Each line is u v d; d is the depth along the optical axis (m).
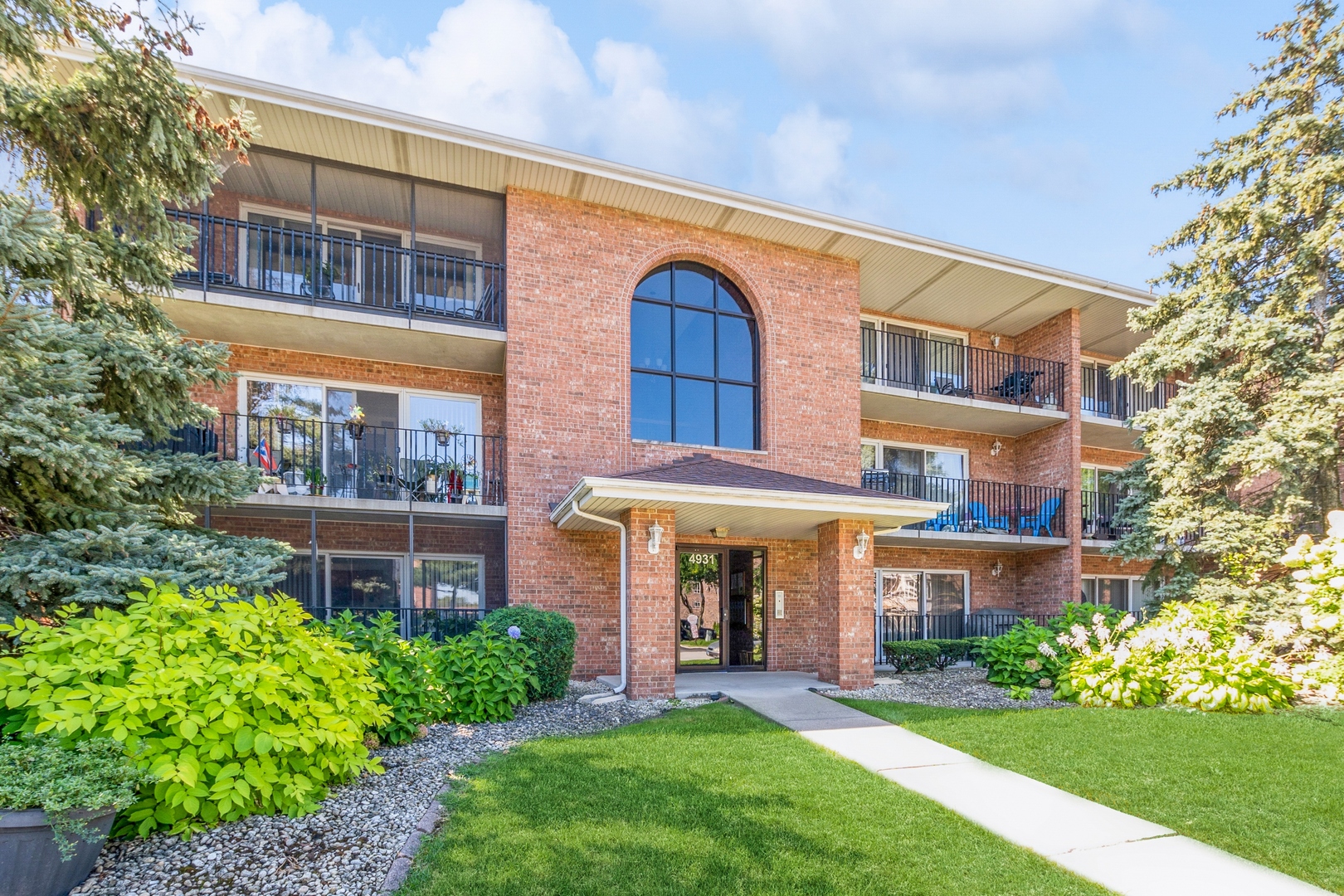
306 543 11.72
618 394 12.05
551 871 3.97
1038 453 16.81
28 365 5.59
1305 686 9.41
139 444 8.58
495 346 11.54
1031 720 8.04
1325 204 11.56
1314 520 11.87
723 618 12.88
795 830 4.65
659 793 5.30
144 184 6.70
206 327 10.66
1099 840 4.67
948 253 13.95
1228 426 11.92
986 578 16.77
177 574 6.11
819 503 10.05
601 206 12.29
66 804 3.35
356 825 4.52
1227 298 12.38
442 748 6.64
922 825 4.83
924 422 16.39
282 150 10.66
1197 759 6.45
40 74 6.28
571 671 9.79
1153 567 13.66
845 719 8.09
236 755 4.42
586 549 11.56
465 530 12.62
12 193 5.67
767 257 13.57
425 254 11.21
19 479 6.02
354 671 5.61
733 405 13.48
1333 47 11.55
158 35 6.11
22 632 4.38
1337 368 11.48
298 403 11.72
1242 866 4.32
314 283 10.69
